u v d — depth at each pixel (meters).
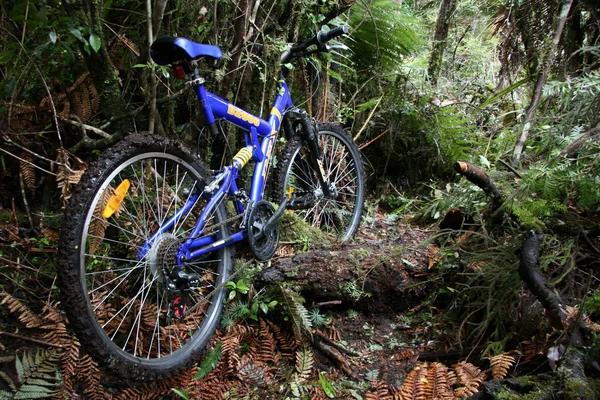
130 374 1.77
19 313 2.02
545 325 1.96
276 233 2.55
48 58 2.31
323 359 2.14
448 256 2.52
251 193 2.47
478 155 3.52
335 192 3.09
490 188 2.57
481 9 3.63
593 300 1.85
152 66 2.13
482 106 3.58
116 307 2.11
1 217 2.32
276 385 1.99
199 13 2.46
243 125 2.42
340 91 3.62
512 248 2.25
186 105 2.62
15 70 2.07
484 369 2.01
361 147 3.56
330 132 3.01
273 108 2.71
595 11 2.83
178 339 2.10
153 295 2.20
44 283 2.18
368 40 3.65
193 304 2.25
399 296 2.38
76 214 1.66
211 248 2.14
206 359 1.98
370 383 2.02
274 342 2.19
